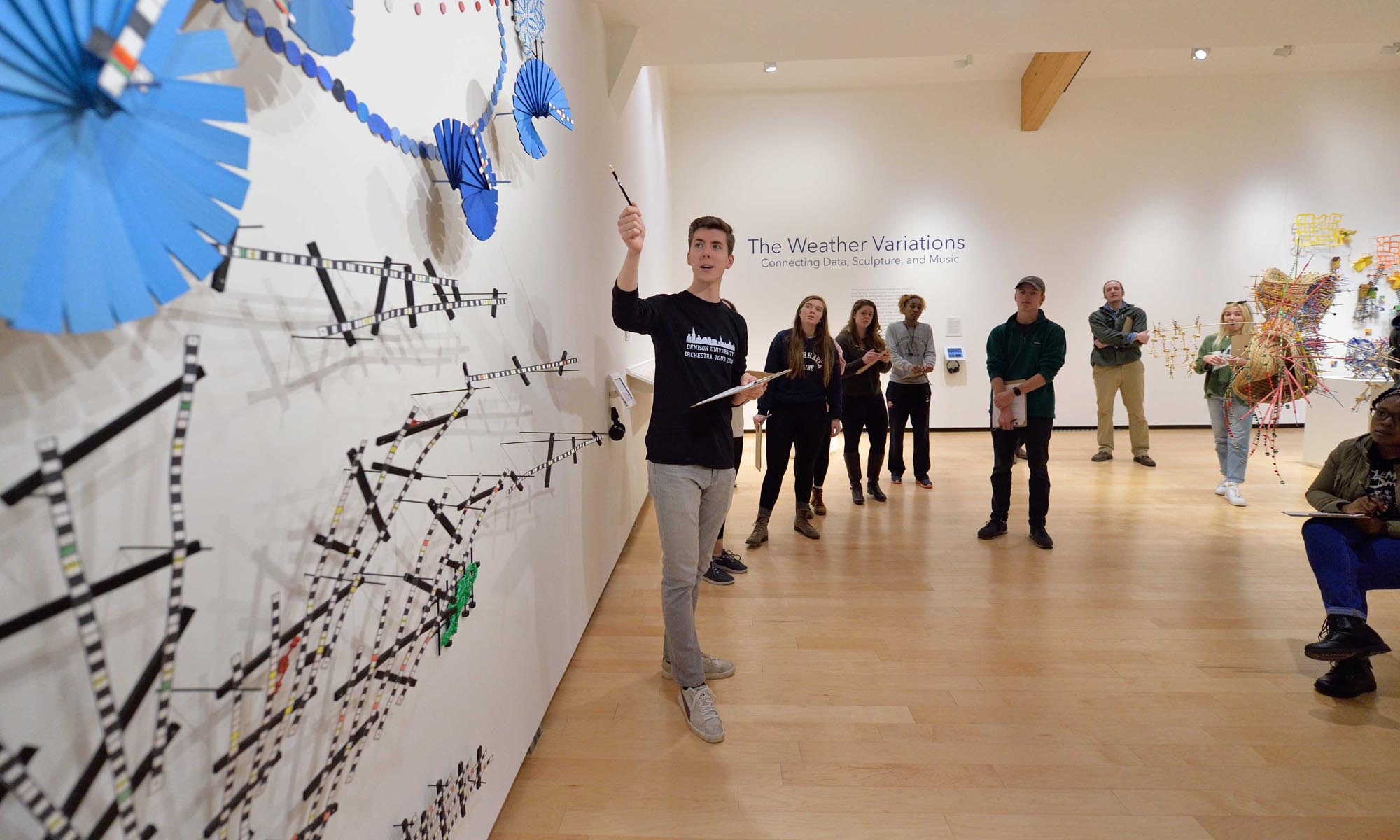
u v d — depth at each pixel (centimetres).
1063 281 720
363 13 94
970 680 223
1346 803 164
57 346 49
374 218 96
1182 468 543
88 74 47
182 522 58
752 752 185
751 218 730
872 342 445
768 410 359
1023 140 711
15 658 46
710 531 205
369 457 94
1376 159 701
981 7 320
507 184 154
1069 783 172
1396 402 208
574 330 225
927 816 161
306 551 80
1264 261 710
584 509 245
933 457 611
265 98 72
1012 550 352
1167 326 717
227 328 67
